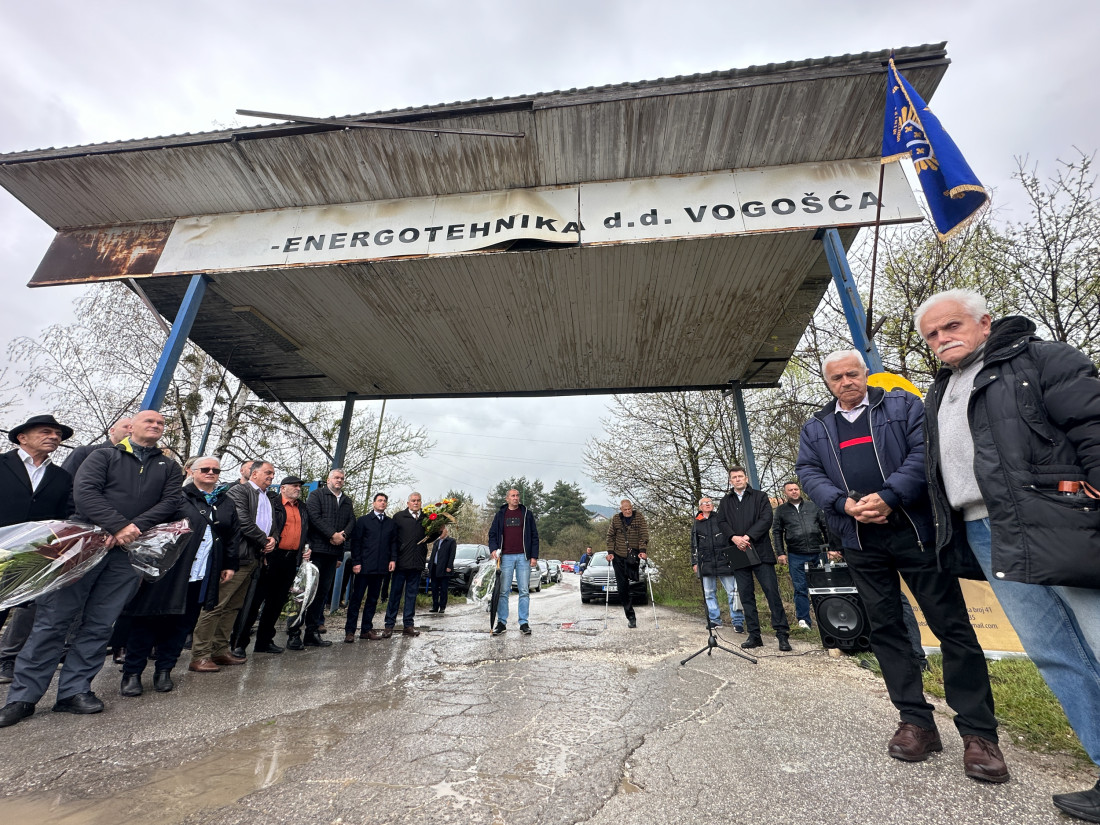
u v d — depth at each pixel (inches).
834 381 98.8
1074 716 67.5
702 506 249.9
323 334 284.2
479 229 201.9
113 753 87.4
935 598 82.4
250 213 220.2
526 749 87.5
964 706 78.4
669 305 256.5
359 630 247.9
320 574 203.6
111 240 223.3
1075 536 61.3
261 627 185.3
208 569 159.5
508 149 194.5
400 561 225.9
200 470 152.9
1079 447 62.8
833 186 190.1
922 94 171.2
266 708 113.7
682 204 194.9
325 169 204.2
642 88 176.2
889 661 87.4
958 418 78.2
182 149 196.9
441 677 143.3
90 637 116.3
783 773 76.8
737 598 235.3
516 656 174.4
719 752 85.7
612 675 144.4
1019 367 70.7
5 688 132.7
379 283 239.0
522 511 239.3
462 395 363.9
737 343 289.4
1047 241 228.7
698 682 135.2
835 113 179.2
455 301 254.2
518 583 230.7
